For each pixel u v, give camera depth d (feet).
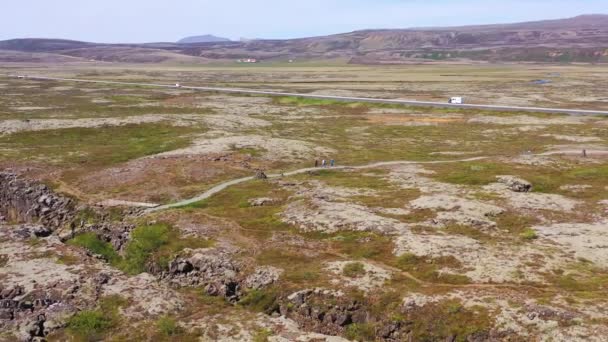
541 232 188.85
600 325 122.62
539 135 407.23
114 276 163.43
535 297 138.72
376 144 387.96
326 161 326.85
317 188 253.03
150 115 475.31
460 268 158.30
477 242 178.29
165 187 264.11
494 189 246.47
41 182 272.72
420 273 157.58
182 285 167.22
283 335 131.54
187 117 474.49
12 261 171.42
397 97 647.97
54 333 132.87
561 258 164.76
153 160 310.04
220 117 484.33
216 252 177.99
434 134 424.87
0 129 400.47
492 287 146.20
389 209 215.92
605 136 394.32
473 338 126.00
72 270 164.35
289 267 164.04
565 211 213.25
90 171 294.25
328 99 611.06
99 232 212.23
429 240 177.78
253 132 420.77
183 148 344.69
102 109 532.32
